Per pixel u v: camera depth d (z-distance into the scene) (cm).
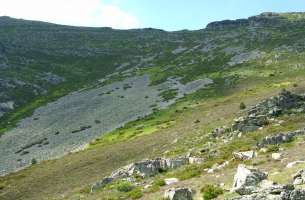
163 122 10138
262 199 2339
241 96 10762
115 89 16775
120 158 7350
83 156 8238
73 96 17075
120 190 4572
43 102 16800
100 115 12925
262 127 5997
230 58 19238
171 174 4575
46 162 8631
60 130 12125
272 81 12862
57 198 5722
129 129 10400
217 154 5025
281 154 3834
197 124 8375
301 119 6009
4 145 11575
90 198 4694
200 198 3144
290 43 19562
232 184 3238
